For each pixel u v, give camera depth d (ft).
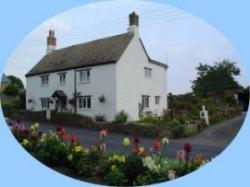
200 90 44.45
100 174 28.45
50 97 50.85
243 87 42.75
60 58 53.93
